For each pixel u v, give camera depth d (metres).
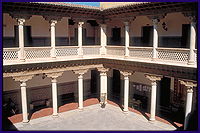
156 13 11.56
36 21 14.66
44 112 14.45
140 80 16.23
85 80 18.47
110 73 18.50
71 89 17.58
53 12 12.51
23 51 11.55
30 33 14.48
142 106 15.52
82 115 14.08
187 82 10.58
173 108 14.02
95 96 18.58
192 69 10.12
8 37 13.55
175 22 13.44
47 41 15.34
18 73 11.61
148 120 13.04
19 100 14.73
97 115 14.09
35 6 11.58
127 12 13.07
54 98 13.27
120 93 17.86
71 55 13.52
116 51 14.23
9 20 13.50
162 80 14.84
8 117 13.50
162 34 14.28
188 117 10.78
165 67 11.29
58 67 13.10
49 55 12.61
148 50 12.17
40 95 15.74
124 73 13.85
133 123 12.75
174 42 13.59
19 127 12.05
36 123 12.65
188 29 12.79
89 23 18.42
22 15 11.41
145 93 15.96
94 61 14.66
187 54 10.42
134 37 16.08
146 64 12.19
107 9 13.62
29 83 15.06
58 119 13.33
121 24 16.86
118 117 13.75
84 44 18.17
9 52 11.17
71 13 13.27
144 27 15.37
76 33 17.36
